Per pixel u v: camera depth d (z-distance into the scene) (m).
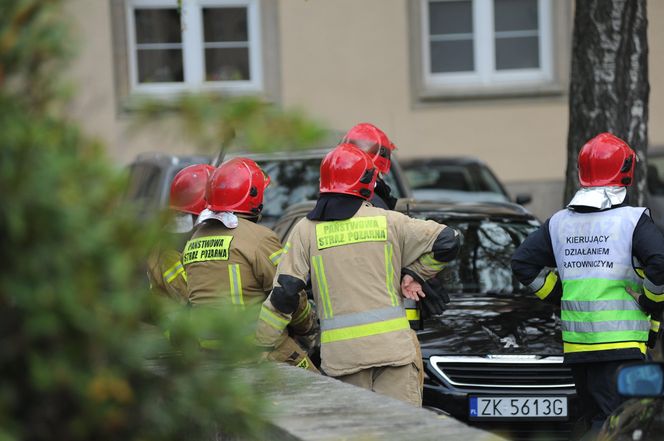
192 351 4.15
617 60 15.02
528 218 14.43
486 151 31.50
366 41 30.97
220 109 3.98
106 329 3.88
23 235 3.78
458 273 13.43
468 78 31.84
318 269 9.62
